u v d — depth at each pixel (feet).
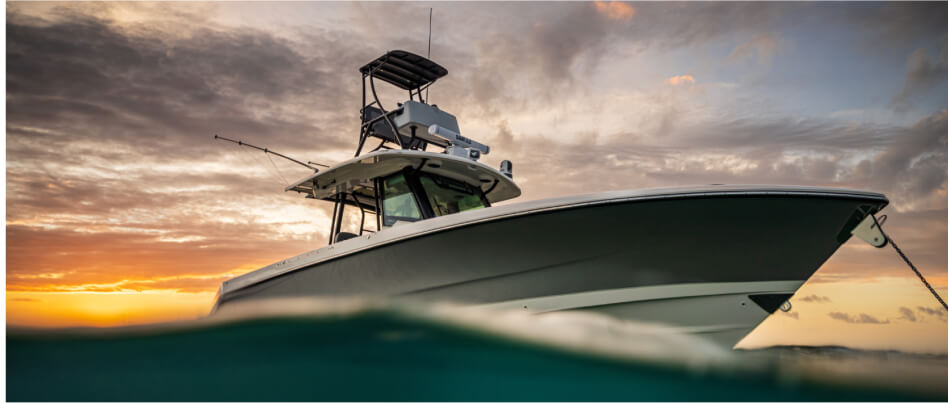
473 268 14.80
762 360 13.01
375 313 13.05
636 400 9.62
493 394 9.29
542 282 14.64
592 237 14.03
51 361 9.80
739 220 13.78
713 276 14.48
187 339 11.07
